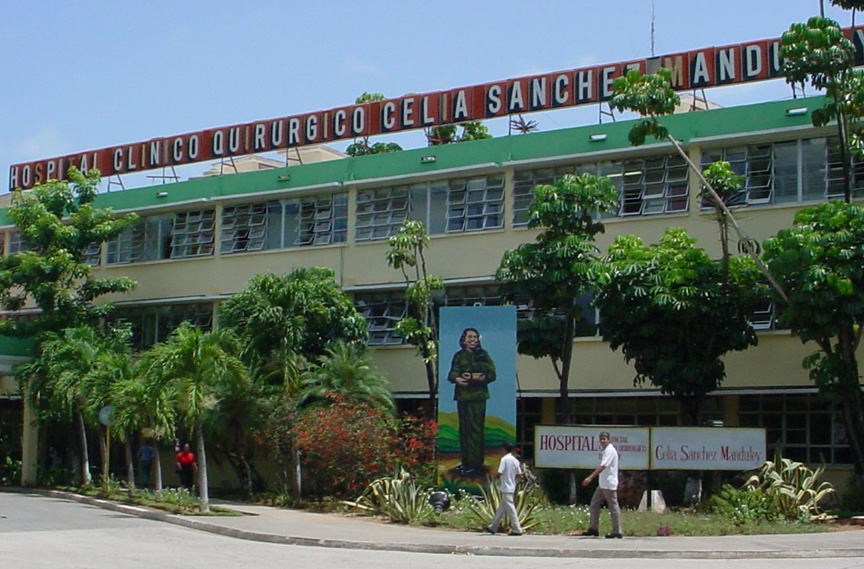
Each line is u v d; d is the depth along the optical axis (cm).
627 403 3025
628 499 2489
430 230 3303
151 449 3706
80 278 3725
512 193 3172
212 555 1733
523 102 3234
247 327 3030
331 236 3481
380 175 3403
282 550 1848
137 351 3788
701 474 2425
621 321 2592
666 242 2641
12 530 2103
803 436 2770
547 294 2620
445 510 2367
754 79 2895
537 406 3161
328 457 2680
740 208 2828
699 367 2536
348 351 2995
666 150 2944
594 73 3133
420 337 2975
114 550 1780
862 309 2273
